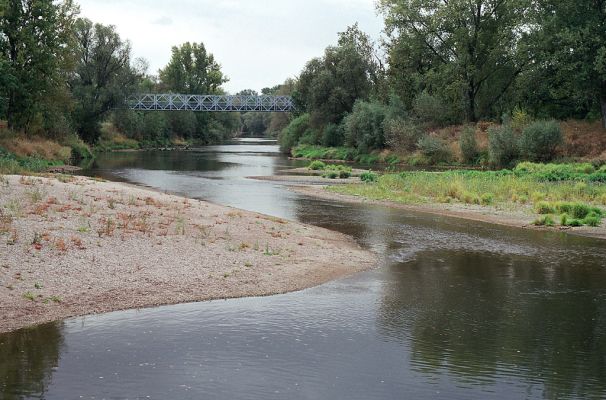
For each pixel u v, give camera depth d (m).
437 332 10.06
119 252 13.81
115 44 72.06
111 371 8.16
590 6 52.44
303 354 8.97
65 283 11.66
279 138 88.19
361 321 10.59
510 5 56.66
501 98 64.25
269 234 17.58
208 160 61.62
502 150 49.78
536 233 20.23
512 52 58.66
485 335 9.95
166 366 8.38
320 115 75.44
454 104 62.84
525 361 8.84
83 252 13.39
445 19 60.06
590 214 23.12
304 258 15.20
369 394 7.65
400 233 19.86
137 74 75.00
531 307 11.57
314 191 31.94
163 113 105.19
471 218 23.41
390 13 64.00
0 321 9.84
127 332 9.70
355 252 16.47
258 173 44.59
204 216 19.09
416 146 58.88
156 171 45.28
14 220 15.02
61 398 7.28
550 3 54.50
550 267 15.09
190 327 10.05
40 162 43.47
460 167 52.34
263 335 9.77
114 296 11.36
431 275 14.11
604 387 7.96
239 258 14.52
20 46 49.78
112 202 18.84
